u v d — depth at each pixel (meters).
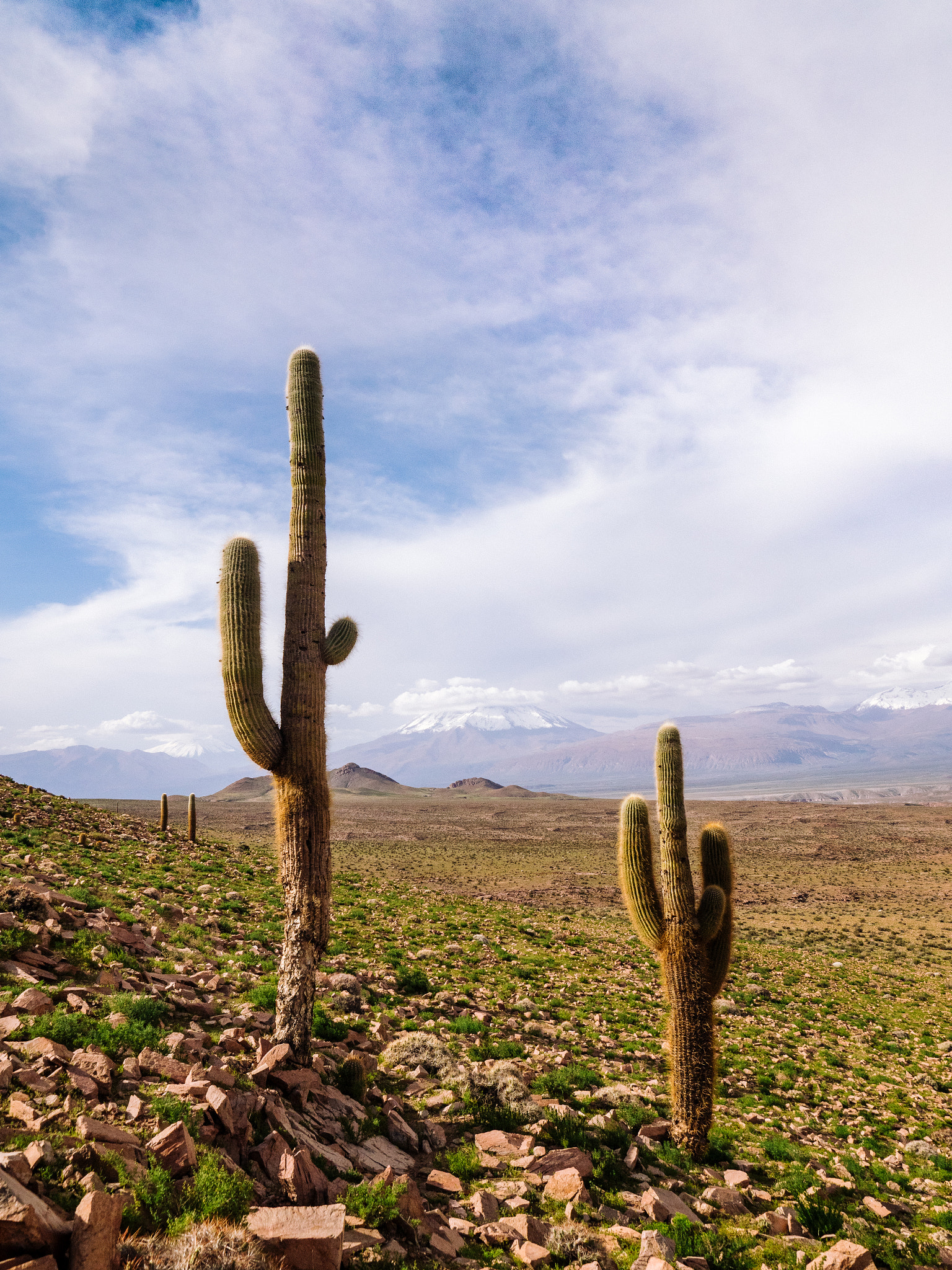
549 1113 10.78
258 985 13.86
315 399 11.66
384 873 63.19
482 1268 6.41
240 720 10.16
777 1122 14.26
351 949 22.81
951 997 30.66
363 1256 5.88
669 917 11.68
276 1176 6.56
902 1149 13.77
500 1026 16.80
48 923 12.06
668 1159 10.46
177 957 14.66
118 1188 5.22
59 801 37.41
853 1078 18.58
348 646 11.26
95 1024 8.45
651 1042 17.98
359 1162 7.89
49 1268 3.87
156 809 122.62
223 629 10.38
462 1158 8.88
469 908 39.94
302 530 11.20
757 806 168.62
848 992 30.38
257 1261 4.78
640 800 12.37
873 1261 8.00
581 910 50.09
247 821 108.25
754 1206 9.67
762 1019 24.06
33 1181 4.83
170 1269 4.41
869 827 118.75
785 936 45.12
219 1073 7.76
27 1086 6.49
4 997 8.72
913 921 51.03
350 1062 10.13
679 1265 6.72
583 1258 6.76
